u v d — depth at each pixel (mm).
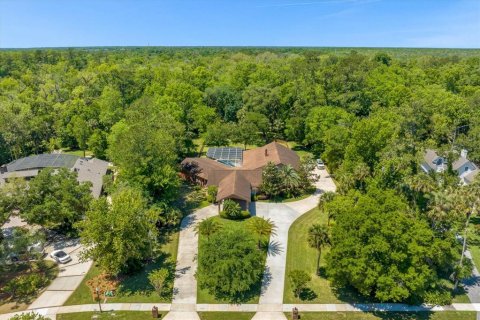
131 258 41312
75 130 82500
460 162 66938
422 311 36719
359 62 117938
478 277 42156
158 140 52750
